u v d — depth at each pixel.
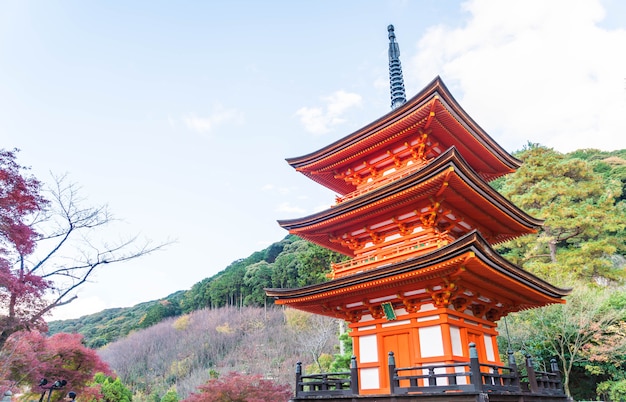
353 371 13.80
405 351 14.88
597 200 43.94
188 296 89.56
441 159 13.80
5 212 12.43
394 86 23.09
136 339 72.94
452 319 14.27
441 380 13.37
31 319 13.82
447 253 12.41
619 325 26.23
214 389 25.34
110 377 44.06
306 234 19.16
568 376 26.34
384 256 17.02
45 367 20.91
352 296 15.93
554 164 43.28
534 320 28.19
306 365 46.62
